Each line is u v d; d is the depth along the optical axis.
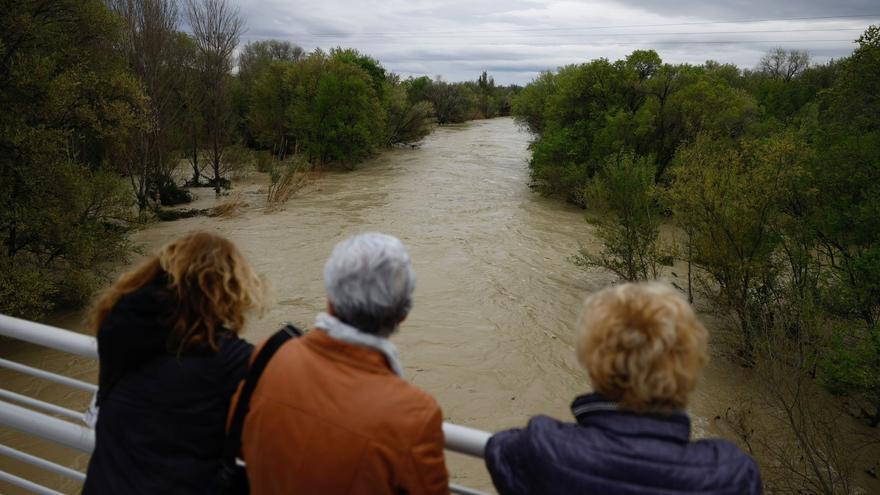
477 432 1.50
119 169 21.17
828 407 9.45
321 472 1.31
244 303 1.57
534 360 11.01
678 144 23.95
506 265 16.34
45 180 12.97
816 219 11.99
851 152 11.87
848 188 12.05
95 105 15.18
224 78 28.58
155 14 22.08
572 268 16.30
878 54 12.25
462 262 16.47
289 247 17.58
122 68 18.31
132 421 1.47
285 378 1.40
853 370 8.12
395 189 27.66
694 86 23.42
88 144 19.94
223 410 1.50
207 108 28.28
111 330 1.48
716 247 11.58
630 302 1.34
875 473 8.16
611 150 24.11
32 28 13.47
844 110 13.32
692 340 1.30
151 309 1.47
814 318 9.09
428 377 10.25
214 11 27.03
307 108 33.84
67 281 13.01
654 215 13.80
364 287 1.39
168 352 1.49
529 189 27.89
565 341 11.86
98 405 1.57
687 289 14.39
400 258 1.46
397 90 43.53
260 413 1.40
